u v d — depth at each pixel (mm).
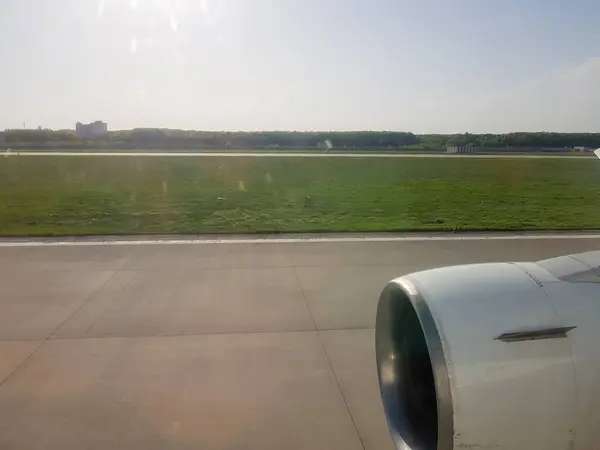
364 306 7000
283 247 10836
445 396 2061
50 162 40812
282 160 45219
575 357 2121
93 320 6445
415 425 2414
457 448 2088
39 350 5531
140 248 10703
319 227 13531
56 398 4504
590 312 2217
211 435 3945
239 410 4312
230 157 49469
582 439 2135
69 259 9680
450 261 9594
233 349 5574
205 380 4848
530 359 2102
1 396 4539
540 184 26484
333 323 6367
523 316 2189
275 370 5070
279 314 6688
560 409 2092
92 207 17562
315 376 4945
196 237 11977
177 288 7820
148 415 4227
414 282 2402
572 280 2346
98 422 4125
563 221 14734
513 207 17969
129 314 6672
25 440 3889
